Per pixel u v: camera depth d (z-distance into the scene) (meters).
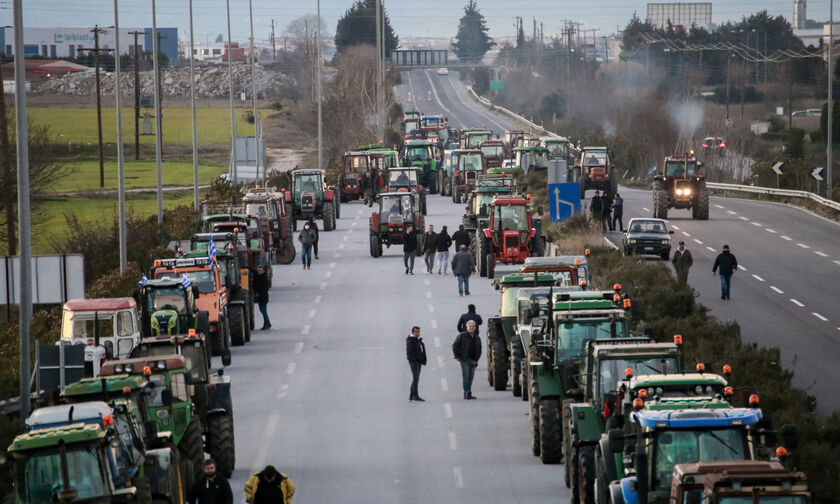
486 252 174.62
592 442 64.62
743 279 170.75
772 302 152.38
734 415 51.31
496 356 104.94
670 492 50.72
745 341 126.94
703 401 53.66
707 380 56.16
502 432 91.00
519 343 100.62
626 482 53.72
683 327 113.12
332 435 91.81
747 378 91.25
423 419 96.31
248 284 141.12
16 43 82.94
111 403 58.09
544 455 79.19
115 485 52.56
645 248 184.38
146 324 111.38
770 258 190.25
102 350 101.56
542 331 80.94
